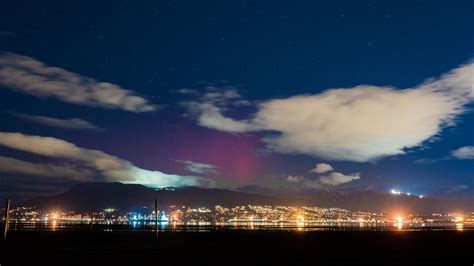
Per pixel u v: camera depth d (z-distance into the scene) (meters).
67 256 52.59
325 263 47.84
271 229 179.62
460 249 68.00
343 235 122.38
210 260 49.94
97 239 92.12
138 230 149.38
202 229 171.75
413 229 186.62
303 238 105.50
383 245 78.44
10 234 102.25
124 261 48.16
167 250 63.84
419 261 49.69
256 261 49.31
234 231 152.25
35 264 44.28
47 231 127.25
